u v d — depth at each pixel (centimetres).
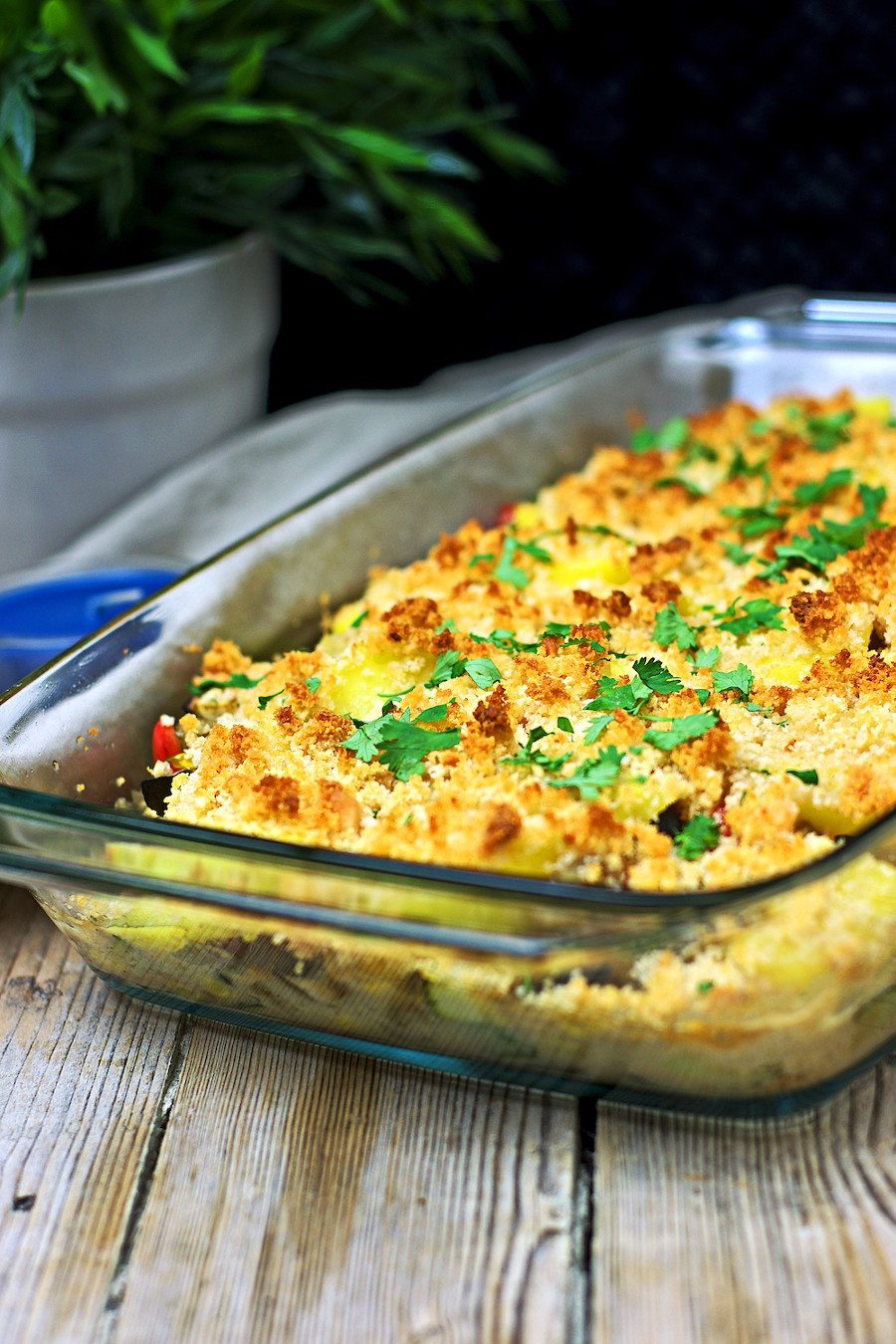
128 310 92
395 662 75
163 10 85
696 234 118
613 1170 63
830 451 91
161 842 63
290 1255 61
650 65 112
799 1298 59
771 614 77
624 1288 60
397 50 98
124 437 97
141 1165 64
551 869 65
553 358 112
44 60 85
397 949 61
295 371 123
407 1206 63
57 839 64
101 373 94
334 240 99
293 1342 59
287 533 82
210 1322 60
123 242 97
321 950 63
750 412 95
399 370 124
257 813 67
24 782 70
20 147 83
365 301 103
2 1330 60
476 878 60
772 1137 64
